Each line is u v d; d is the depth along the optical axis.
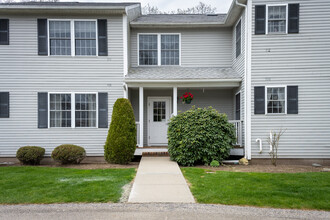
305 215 3.83
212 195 4.62
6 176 6.15
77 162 8.40
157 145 10.74
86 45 9.15
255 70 8.31
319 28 8.13
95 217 3.74
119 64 9.20
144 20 10.75
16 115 8.91
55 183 5.46
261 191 4.84
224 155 7.95
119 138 8.04
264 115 8.26
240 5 8.49
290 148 8.16
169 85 9.28
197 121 7.95
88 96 9.15
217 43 10.77
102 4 9.64
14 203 4.32
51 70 9.02
